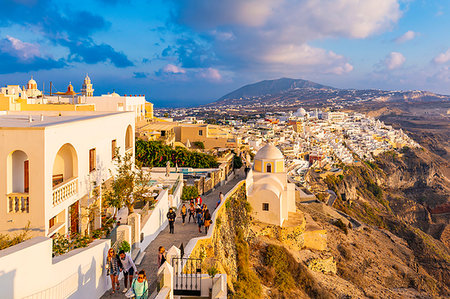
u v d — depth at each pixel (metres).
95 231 20.56
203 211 30.59
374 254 73.06
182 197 41.34
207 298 19.33
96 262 17.06
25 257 12.61
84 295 15.92
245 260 39.62
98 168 25.14
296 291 44.69
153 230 27.77
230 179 57.78
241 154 78.38
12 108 37.53
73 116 28.08
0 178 17.19
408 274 71.00
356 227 83.56
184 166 53.19
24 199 17.41
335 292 49.75
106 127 26.80
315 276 51.00
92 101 67.56
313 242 57.91
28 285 12.73
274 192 52.06
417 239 116.88
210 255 26.83
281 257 46.78
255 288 37.19
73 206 22.28
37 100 51.53
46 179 17.39
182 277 19.50
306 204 83.31
